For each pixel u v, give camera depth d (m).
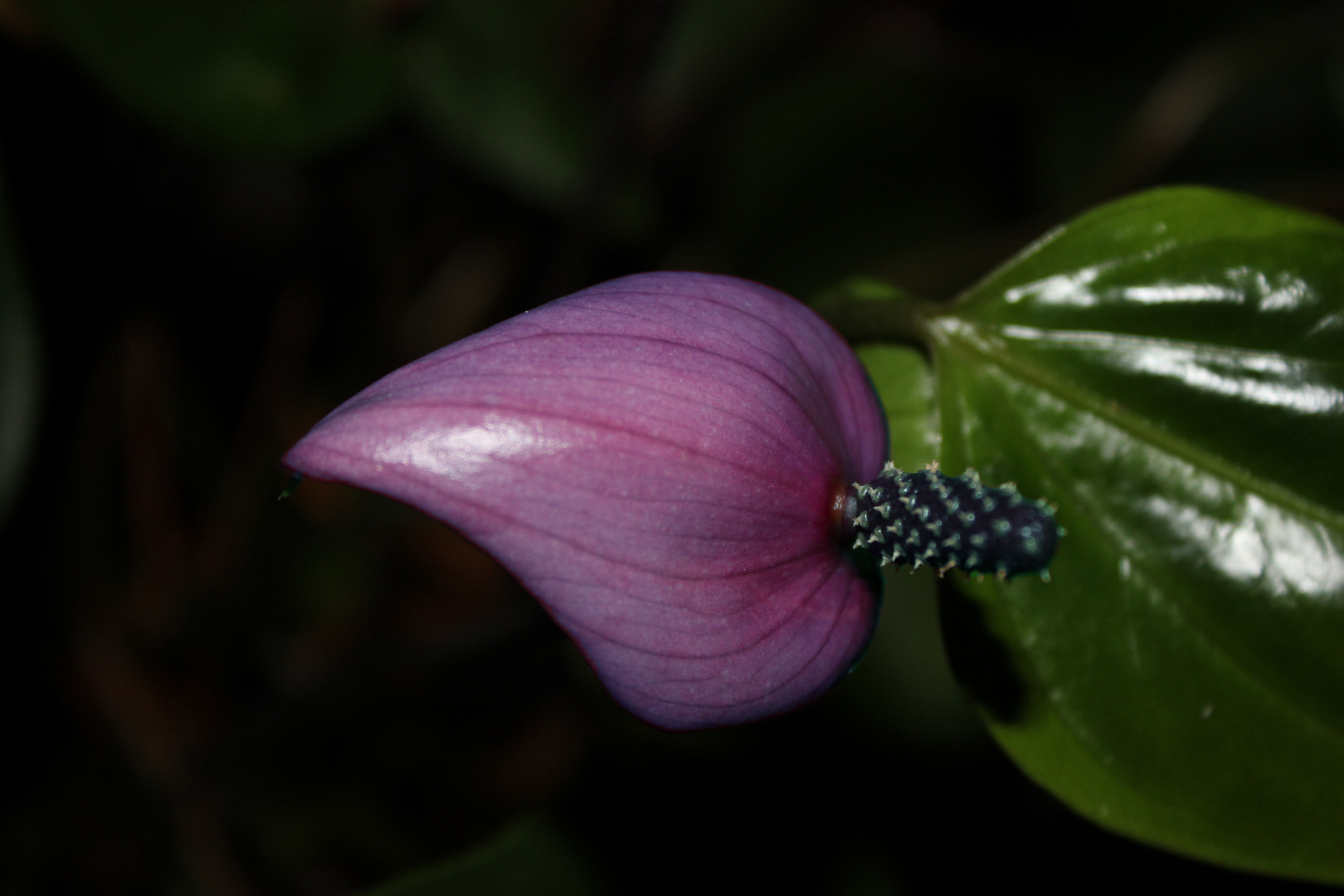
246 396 0.83
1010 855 0.64
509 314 0.88
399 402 0.44
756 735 0.63
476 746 0.80
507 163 0.75
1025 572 0.45
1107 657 0.50
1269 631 0.50
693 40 0.84
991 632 0.50
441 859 0.76
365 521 0.79
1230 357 0.50
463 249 0.87
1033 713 0.50
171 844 0.74
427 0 0.69
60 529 0.77
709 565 0.45
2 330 0.55
